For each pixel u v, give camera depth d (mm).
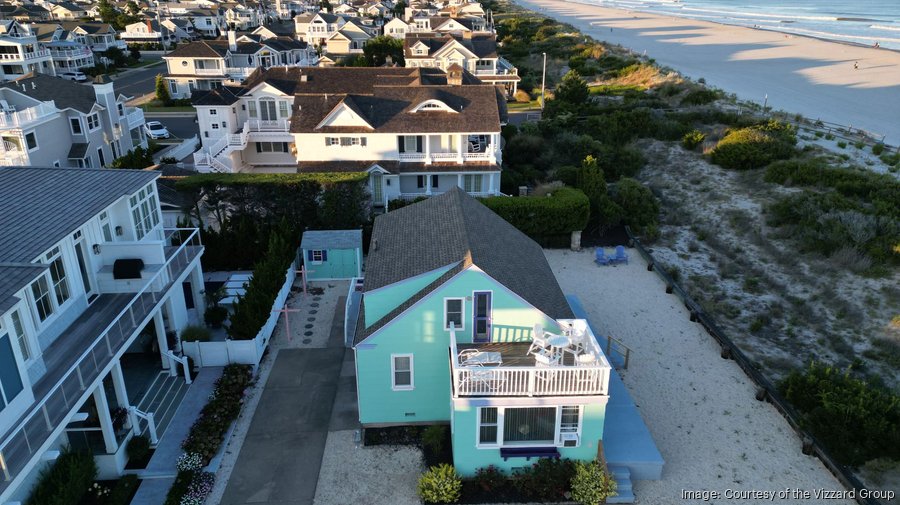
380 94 44750
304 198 36156
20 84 47250
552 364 19031
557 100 70188
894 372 25969
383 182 42094
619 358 26703
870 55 105438
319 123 42062
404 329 20531
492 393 18516
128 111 58344
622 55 104750
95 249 23297
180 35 142375
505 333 20922
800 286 33094
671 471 20406
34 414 15734
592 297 32438
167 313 25109
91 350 18250
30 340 17672
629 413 22078
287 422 22422
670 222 42625
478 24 127562
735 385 25109
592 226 41344
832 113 68062
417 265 21859
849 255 33750
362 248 36312
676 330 29297
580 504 19000
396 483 19719
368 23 141375
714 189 46188
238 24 166625
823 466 20719
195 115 73688
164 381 24266
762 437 22109
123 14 147000
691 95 69188
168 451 20609
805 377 23609
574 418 19188
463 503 18859
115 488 18969
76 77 95875
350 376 25250
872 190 40938
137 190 24906
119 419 20172
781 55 109750
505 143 54469
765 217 40500
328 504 18859
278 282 29625
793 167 45531
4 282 16125
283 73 53594
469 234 22438
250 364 25359
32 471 17344
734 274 35219
